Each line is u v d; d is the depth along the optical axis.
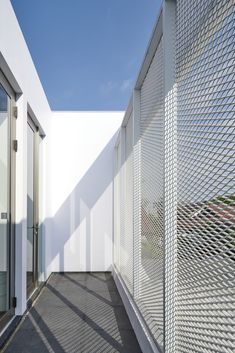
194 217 1.55
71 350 2.59
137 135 3.23
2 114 2.95
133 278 3.17
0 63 2.76
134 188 3.20
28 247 3.98
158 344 2.11
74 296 4.18
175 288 1.82
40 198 5.02
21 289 3.27
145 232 2.85
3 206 2.95
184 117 1.71
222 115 1.27
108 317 3.36
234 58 1.20
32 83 3.96
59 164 6.00
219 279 1.29
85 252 5.93
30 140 4.22
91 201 6.00
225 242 1.23
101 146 6.09
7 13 2.78
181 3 1.78
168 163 1.88
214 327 1.34
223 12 1.29
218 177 1.29
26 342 2.73
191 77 1.62
